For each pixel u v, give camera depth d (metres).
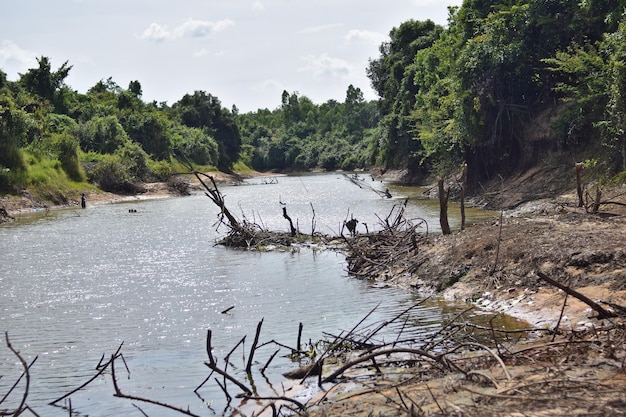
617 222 17.56
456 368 9.10
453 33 53.03
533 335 11.77
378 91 88.56
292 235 28.66
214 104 131.38
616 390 7.28
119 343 13.64
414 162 67.31
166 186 71.75
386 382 9.75
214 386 10.83
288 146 146.38
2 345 13.77
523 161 39.97
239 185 89.38
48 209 53.28
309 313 15.38
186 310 16.41
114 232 35.38
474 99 40.62
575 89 34.22
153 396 10.52
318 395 9.84
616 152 30.08
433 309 14.85
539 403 7.03
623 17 31.14
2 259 26.27
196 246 28.89
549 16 38.28
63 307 17.20
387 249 21.00
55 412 9.99
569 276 14.16
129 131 93.81
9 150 55.19
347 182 80.75
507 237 17.45
